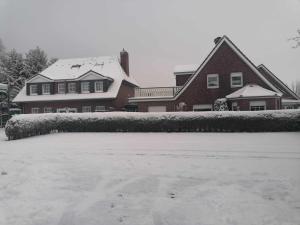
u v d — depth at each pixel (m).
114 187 7.68
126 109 41.59
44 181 8.28
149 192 7.24
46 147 15.30
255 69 29.75
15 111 48.28
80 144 16.38
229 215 5.80
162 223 5.53
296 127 21.70
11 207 6.41
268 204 6.29
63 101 39.09
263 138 17.50
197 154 12.16
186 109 31.30
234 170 9.15
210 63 30.94
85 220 5.72
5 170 9.61
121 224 5.52
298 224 5.32
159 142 16.59
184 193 7.11
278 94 26.64
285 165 9.62
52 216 5.93
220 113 23.08
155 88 33.22
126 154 12.44
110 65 42.88
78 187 7.72
